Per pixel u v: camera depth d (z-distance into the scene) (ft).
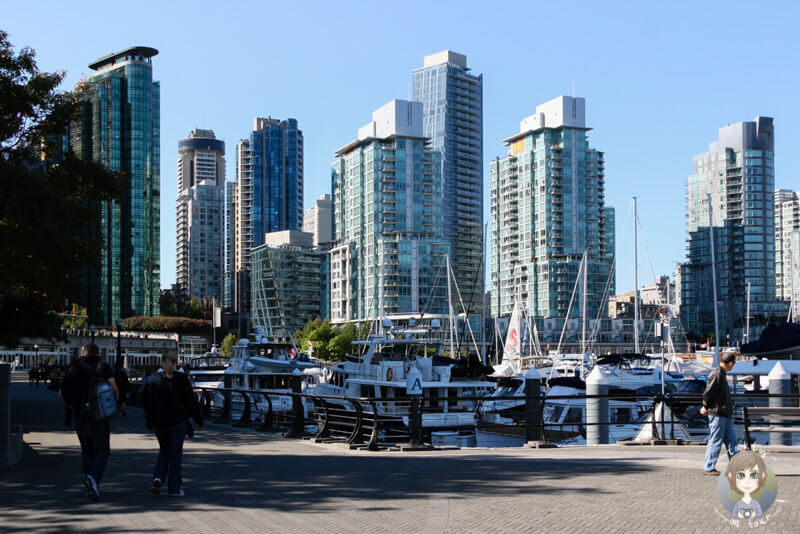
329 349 466.29
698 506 36.88
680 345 536.42
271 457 60.75
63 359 420.77
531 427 72.18
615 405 134.62
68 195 79.82
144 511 37.45
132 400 149.18
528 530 32.53
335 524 34.27
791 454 57.52
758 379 124.77
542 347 596.29
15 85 78.28
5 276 71.97
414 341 140.87
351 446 68.18
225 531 32.99
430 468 52.54
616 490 41.70
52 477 49.14
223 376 180.65
